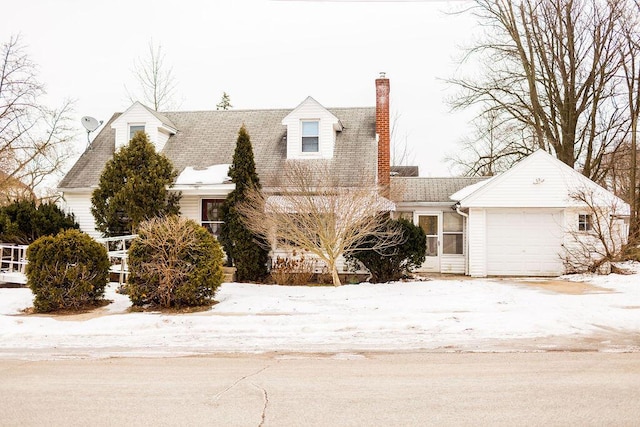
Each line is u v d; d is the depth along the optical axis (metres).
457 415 5.51
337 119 20.66
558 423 5.25
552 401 5.95
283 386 6.66
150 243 12.88
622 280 16.50
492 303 12.69
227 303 13.21
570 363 7.75
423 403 5.93
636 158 24.84
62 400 6.15
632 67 23.17
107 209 18.33
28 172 30.45
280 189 16.20
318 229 15.80
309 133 20.94
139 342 9.66
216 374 7.32
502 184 19.48
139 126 21.98
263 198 16.53
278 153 21.22
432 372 7.32
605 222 18.58
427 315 11.37
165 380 7.01
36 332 10.38
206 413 5.64
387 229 16.41
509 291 14.70
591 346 8.91
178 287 12.71
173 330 10.56
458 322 10.76
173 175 19.03
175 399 6.16
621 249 17.66
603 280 16.86
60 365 7.94
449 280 17.95
